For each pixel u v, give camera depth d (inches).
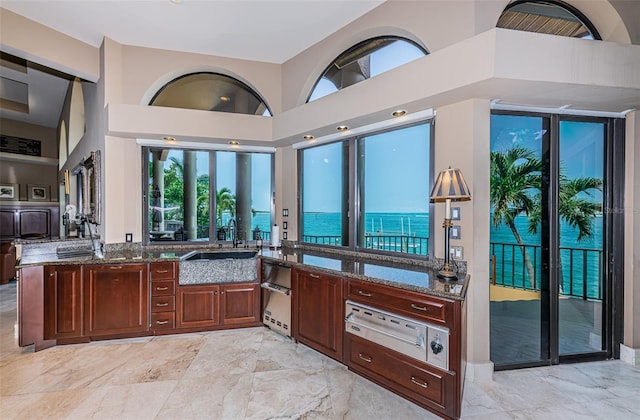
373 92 108.4
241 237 170.2
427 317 80.2
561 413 80.2
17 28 120.3
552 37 83.1
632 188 106.7
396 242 122.8
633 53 87.2
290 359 109.7
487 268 97.3
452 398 75.4
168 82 155.6
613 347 109.2
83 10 118.7
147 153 154.6
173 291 129.2
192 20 125.5
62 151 266.2
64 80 209.2
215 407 82.7
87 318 120.3
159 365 104.8
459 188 89.1
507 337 107.9
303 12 120.3
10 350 115.6
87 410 81.0
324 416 79.4
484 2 92.5
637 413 80.4
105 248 142.3
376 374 91.0
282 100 162.1
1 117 274.8
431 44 101.5
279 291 126.5
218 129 146.3
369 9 118.8
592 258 109.9
